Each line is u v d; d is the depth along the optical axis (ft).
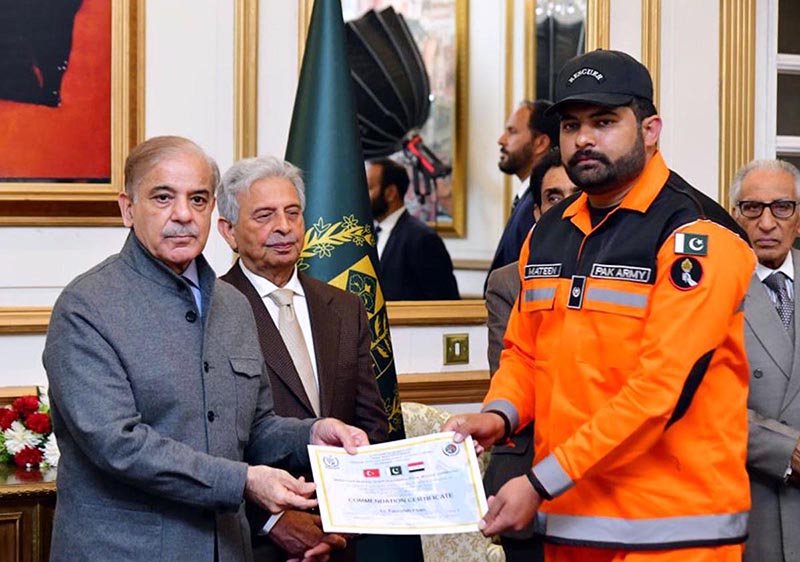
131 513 7.24
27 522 10.12
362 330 9.89
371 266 11.06
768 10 15.48
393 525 7.45
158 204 7.41
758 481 9.43
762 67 15.48
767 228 9.69
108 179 12.57
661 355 7.04
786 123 15.81
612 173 7.39
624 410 7.03
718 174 15.28
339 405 9.48
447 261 15.60
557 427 7.47
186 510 7.34
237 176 9.48
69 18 12.44
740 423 7.51
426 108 15.93
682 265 7.14
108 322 7.22
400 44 15.74
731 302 7.20
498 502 7.21
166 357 7.34
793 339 9.59
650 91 7.56
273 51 13.33
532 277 7.90
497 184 16.16
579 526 7.39
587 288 7.43
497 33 16.43
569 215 7.91
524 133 15.75
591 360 7.37
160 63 12.80
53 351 7.25
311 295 9.73
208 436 7.43
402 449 7.64
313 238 10.94
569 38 15.34
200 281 7.74
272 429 8.23
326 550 8.83
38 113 12.35
